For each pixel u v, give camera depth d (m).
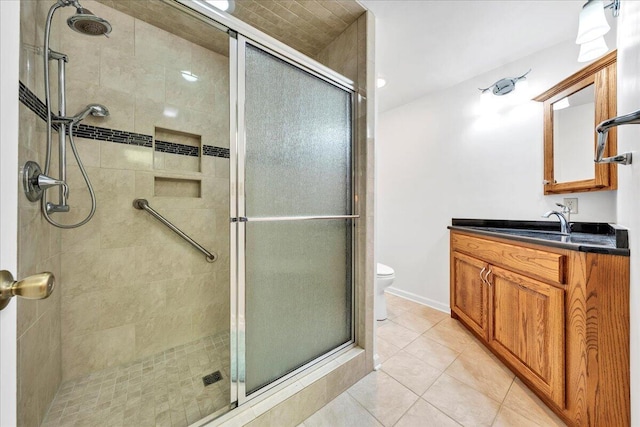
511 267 1.42
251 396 1.12
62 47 1.33
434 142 2.48
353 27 1.56
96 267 1.44
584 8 1.27
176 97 1.70
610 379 0.91
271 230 1.19
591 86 1.56
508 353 1.44
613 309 0.91
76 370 1.37
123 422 1.10
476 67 2.04
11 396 0.39
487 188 2.11
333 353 1.42
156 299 1.63
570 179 1.65
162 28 1.63
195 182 1.83
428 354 1.67
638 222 0.82
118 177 1.50
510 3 1.41
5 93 0.39
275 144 1.19
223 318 1.91
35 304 1.04
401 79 2.23
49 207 1.14
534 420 1.14
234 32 1.06
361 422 1.16
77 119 1.29
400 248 2.79
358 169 1.53
